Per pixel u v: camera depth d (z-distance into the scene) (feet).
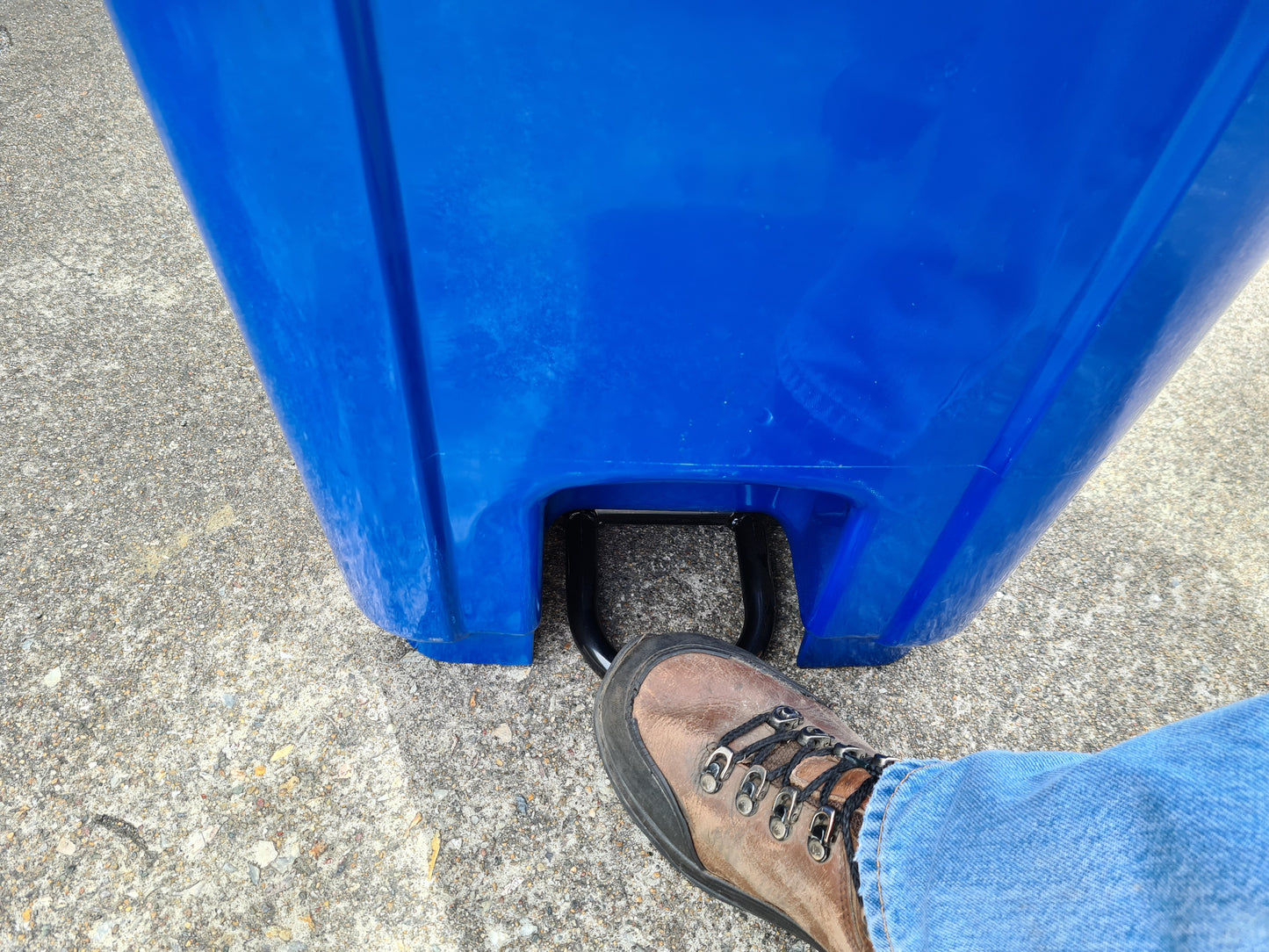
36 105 6.27
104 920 2.76
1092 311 1.99
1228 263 1.88
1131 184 1.77
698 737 2.97
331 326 1.99
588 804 3.10
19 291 4.92
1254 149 1.65
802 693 3.24
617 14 1.52
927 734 3.42
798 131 1.70
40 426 4.26
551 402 2.24
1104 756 1.85
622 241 1.89
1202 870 1.58
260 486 4.07
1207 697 3.60
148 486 4.04
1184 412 4.95
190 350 4.69
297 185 1.72
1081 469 2.41
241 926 2.77
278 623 3.57
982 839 2.06
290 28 1.49
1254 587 4.05
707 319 2.05
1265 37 1.51
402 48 1.57
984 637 3.76
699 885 2.87
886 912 2.31
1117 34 1.56
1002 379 2.18
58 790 3.04
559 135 1.69
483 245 1.88
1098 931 1.71
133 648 3.45
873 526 2.67
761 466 2.42
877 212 1.84
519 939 2.78
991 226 1.86
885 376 2.18
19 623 3.50
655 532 4.05
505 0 1.50
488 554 2.79
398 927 2.78
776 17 1.54
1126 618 3.88
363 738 3.23
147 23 1.51
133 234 5.35
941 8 1.53
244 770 3.12
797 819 2.70
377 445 2.30
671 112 1.66
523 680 3.44
